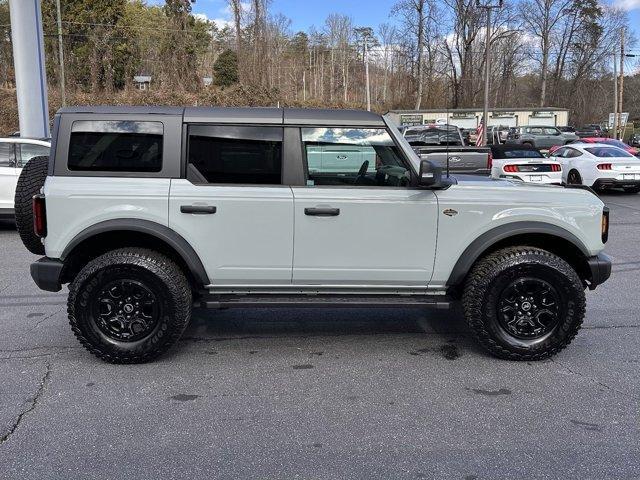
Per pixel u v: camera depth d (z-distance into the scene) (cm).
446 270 446
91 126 426
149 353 439
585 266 464
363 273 444
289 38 6994
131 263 423
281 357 462
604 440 332
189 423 353
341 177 440
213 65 6431
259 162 435
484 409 371
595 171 1573
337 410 371
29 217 465
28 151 995
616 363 448
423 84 5978
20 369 434
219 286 446
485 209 440
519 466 306
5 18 4959
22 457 314
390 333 520
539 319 447
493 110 4897
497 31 5669
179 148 428
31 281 701
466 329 531
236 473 300
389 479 295
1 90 3822
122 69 4878
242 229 431
